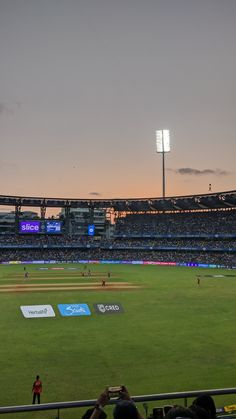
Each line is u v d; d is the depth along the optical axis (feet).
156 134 371.76
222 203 337.72
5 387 69.31
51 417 57.11
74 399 64.28
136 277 234.58
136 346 94.58
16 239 373.20
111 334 105.91
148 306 145.59
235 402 62.44
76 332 108.17
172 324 117.50
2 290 181.98
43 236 387.96
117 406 13.14
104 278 229.25
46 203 379.76
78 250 384.68
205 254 337.72
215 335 104.88
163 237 379.14
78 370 78.02
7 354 88.17
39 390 62.75
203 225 362.12
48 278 228.63
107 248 382.22
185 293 175.22
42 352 89.76
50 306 141.69
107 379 73.31
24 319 124.16
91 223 396.78
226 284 204.23
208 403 16.90
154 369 78.64
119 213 415.85
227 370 78.02
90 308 140.87
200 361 83.56
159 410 18.78
